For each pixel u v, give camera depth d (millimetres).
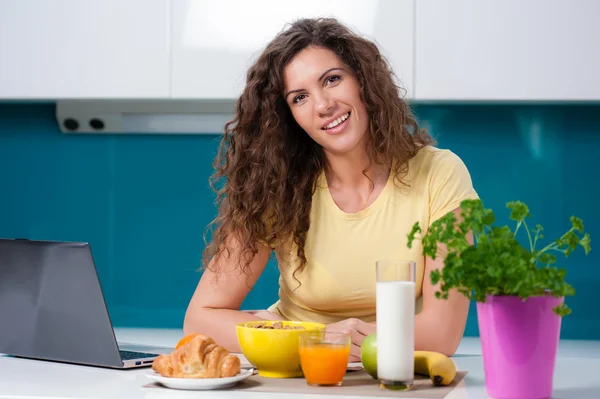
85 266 1262
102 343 1268
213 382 1072
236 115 1677
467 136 2977
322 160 1671
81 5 2688
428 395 1050
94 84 2695
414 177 1621
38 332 1346
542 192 2947
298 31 1580
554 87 2572
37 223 3135
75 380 1163
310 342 1110
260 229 1645
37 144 3135
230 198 1656
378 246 1598
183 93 2666
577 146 2934
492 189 2967
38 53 2707
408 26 2590
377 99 1564
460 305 1483
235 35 2643
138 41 2676
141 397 1029
